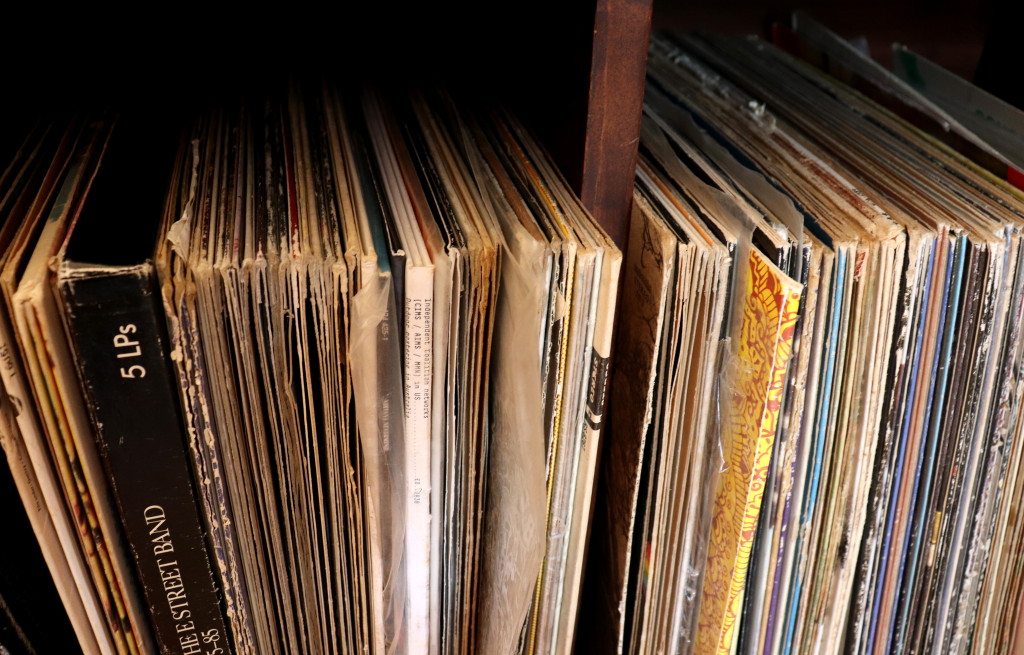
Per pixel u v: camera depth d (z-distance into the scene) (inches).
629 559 23.0
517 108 25.2
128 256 14.9
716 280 18.6
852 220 20.0
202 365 16.2
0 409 15.1
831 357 20.4
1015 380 23.2
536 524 19.3
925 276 20.1
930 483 24.1
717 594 23.0
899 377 21.3
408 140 22.7
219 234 16.6
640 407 20.8
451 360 17.9
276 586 20.2
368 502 19.1
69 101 25.7
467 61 30.5
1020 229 20.7
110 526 17.9
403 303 16.5
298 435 17.7
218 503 18.1
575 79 18.7
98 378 15.4
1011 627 29.5
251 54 30.5
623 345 22.0
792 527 22.9
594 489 25.7
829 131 26.8
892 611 26.7
